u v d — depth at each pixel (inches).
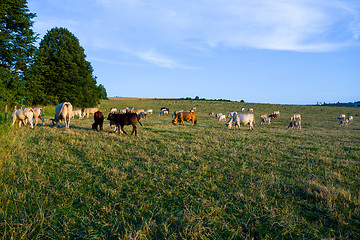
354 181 217.8
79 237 116.7
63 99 1512.1
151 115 1583.4
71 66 1519.4
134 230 120.0
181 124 881.5
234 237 121.6
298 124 994.7
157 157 282.2
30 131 436.1
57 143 334.6
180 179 204.7
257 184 198.2
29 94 1041.5
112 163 249.0
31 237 115.0
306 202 164.4
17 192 161.8
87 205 150.7
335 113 2075.5
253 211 148.9
